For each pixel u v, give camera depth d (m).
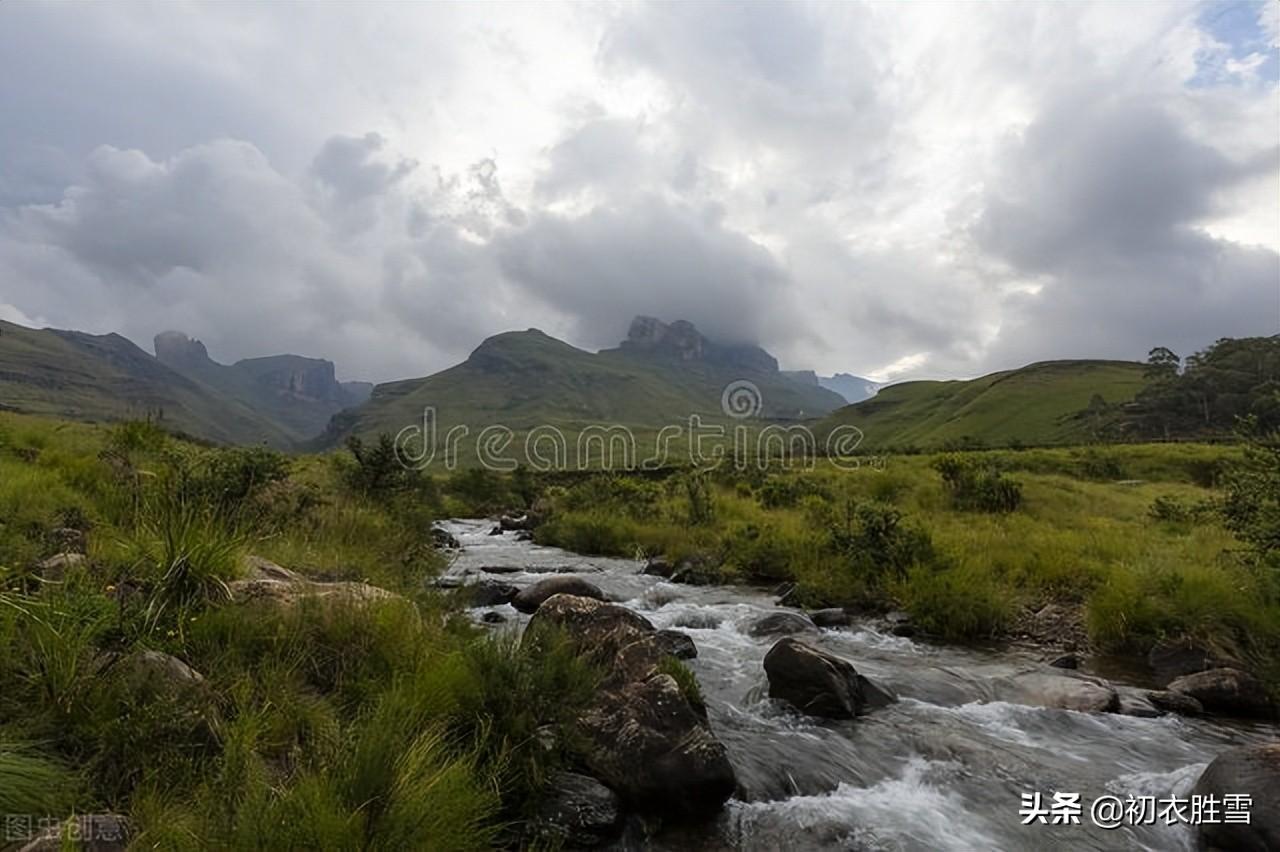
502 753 4.57
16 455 12.26
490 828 3.95
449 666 5.19
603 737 5.30
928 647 10.44
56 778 3.44
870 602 12.81
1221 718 7.61
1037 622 11.20
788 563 15.86
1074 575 12.69
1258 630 8.94
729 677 8.70
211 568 6.01
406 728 4.31
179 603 5.53
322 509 12.11
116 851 3.10
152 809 3.40
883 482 26.70
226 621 5.40
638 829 4.81
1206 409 102.19
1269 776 5.04
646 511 24.69
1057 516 21.27
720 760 5.18
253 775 3.68
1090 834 5.17
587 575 16.89
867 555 13.95
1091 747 6.78
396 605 6.32
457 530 30.88
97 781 3.64
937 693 8.28
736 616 12.16
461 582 9.90
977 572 12.46
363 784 3.48
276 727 4.39
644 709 5.49
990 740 6.87
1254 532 10.37
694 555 17.42
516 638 6.27
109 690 4.11
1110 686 8.19
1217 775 5.33
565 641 6.13
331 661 5.50
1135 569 11.03
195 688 4.34
